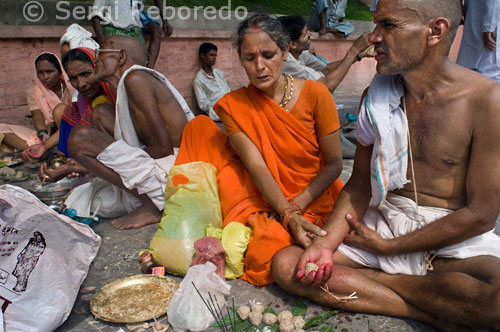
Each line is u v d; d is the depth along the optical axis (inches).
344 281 86.2
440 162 84.6
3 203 82.8
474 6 216.8
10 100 247.8
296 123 106.8
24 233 84.0
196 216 109.0
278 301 93.6
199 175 115.8
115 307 90.2
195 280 87.7
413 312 84.6
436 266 86.7
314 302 92.1
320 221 109.2
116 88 133.1
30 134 209.9
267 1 453.4
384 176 86.9
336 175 109.4
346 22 447.5
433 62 78.7
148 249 112.8
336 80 147.0
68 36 216.1
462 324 78.5
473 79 79.0
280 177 111.1
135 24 260.7
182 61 321.4
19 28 240.8
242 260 101.0
